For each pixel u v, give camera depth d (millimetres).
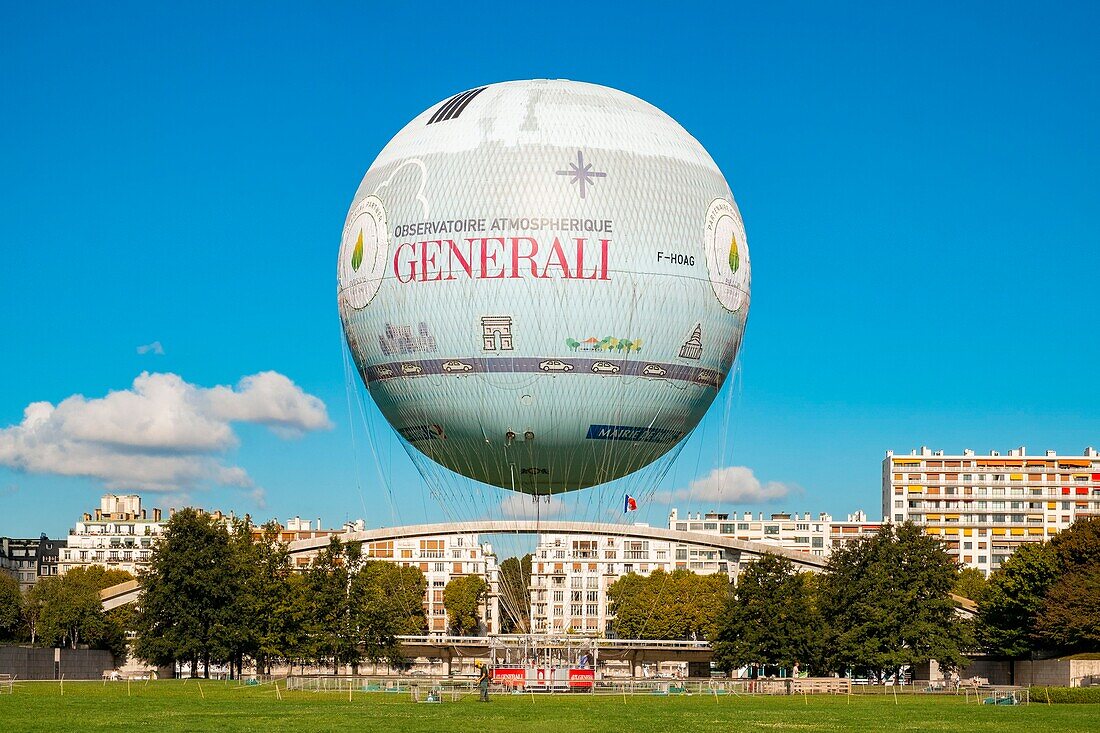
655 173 93188
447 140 93812
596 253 90938
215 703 87625
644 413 96312
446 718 75250
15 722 70688
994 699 96188
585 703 90875
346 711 80688
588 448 97562
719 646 139875
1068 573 140375
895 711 85062
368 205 95875
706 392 99312
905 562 135250
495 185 91375
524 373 92938
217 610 133375
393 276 93812
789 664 137000
